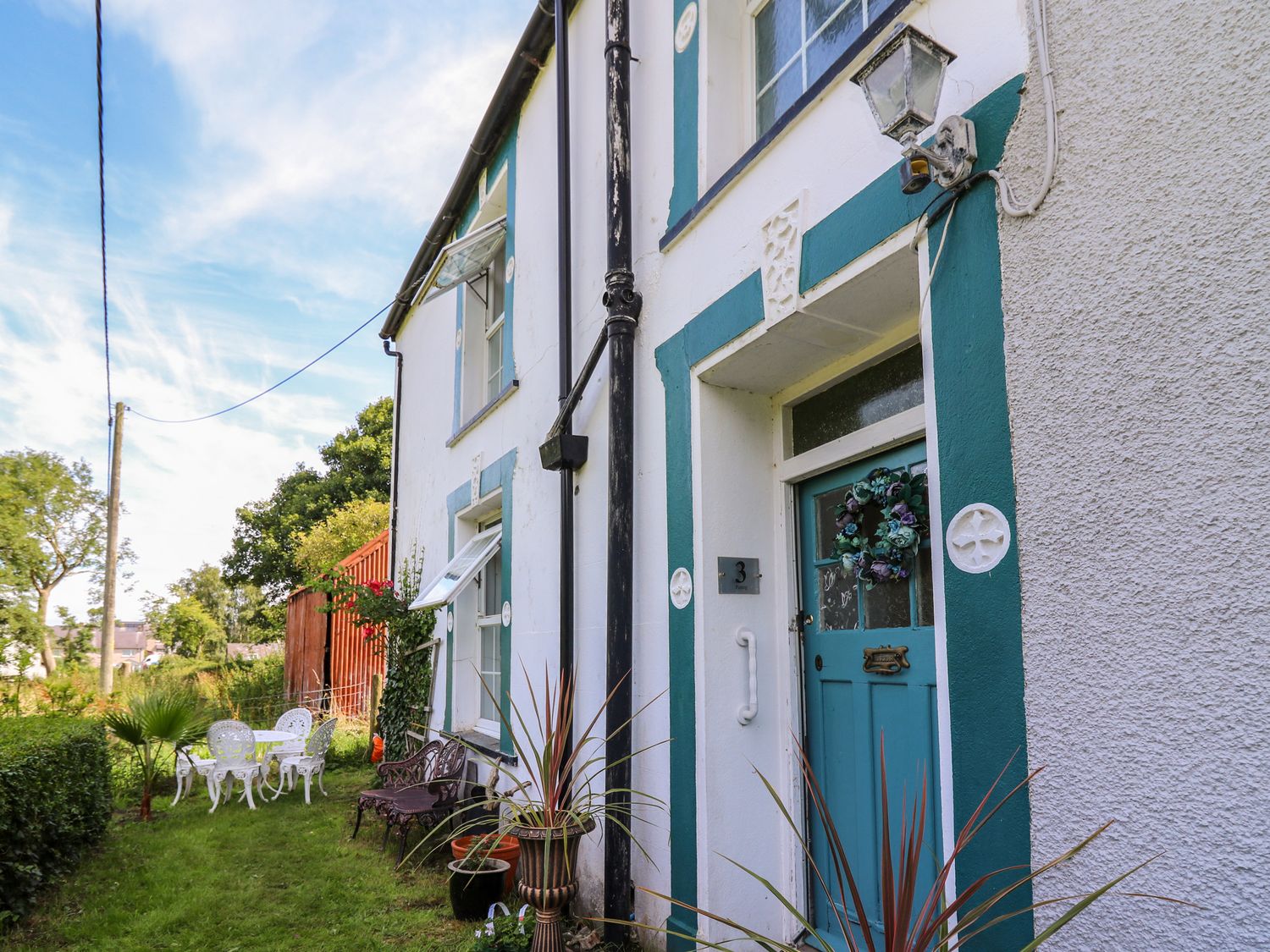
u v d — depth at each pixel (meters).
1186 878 1.65
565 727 3.98
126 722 7.43
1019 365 2.12
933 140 2.39
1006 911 2.01
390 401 28.73
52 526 28.75
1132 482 1.82
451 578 6.65
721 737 3.54
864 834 3.30
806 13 3.59
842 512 3.44
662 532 3.98
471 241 6.79
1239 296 1.66
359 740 10.88
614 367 4.24
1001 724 2.07
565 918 4.28
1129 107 1.91
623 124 4.37
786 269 3.11
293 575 28.27
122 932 4.48
